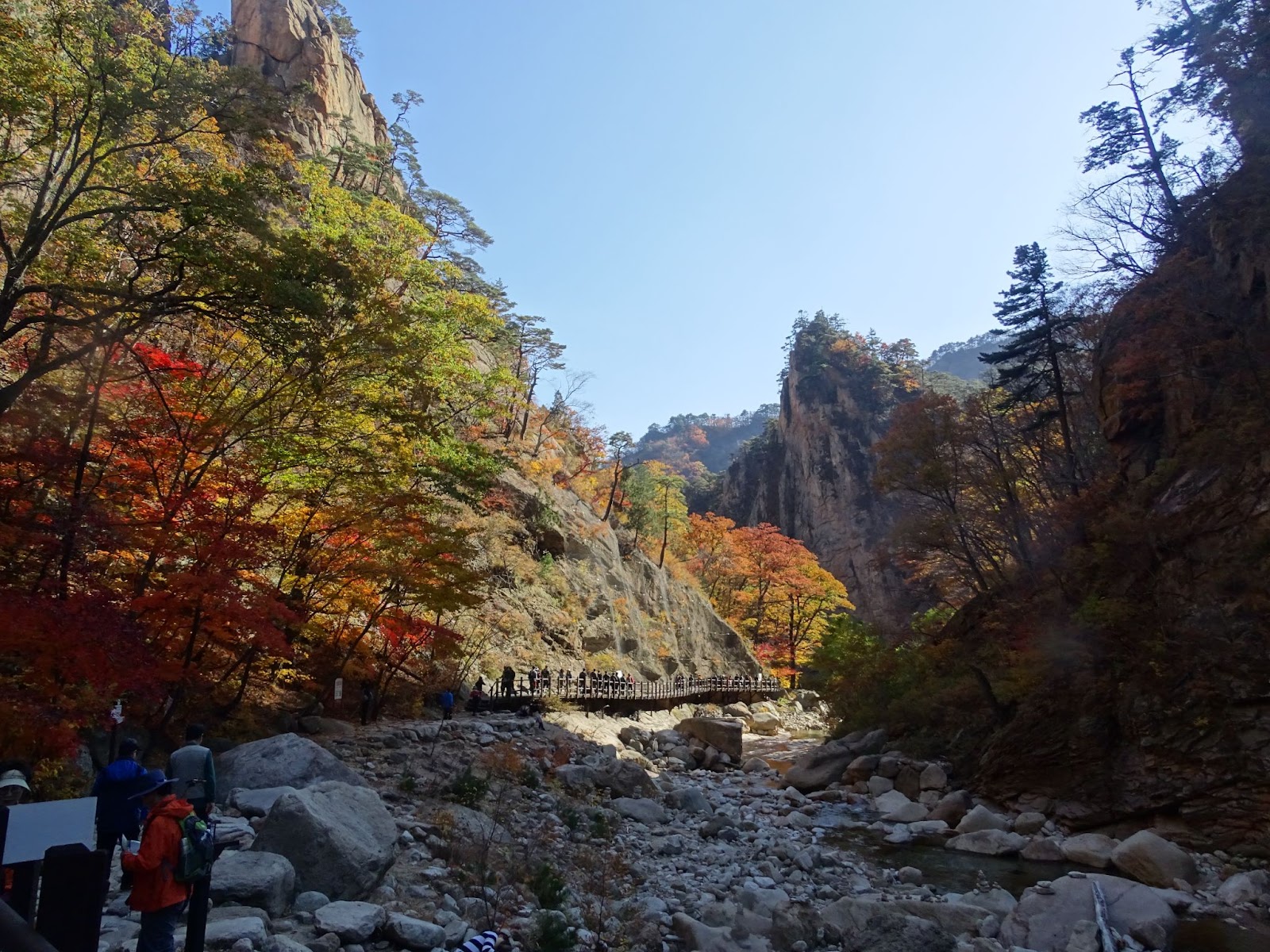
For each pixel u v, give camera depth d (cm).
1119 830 1889
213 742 1524
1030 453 3556
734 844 1698
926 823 2092
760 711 5175
